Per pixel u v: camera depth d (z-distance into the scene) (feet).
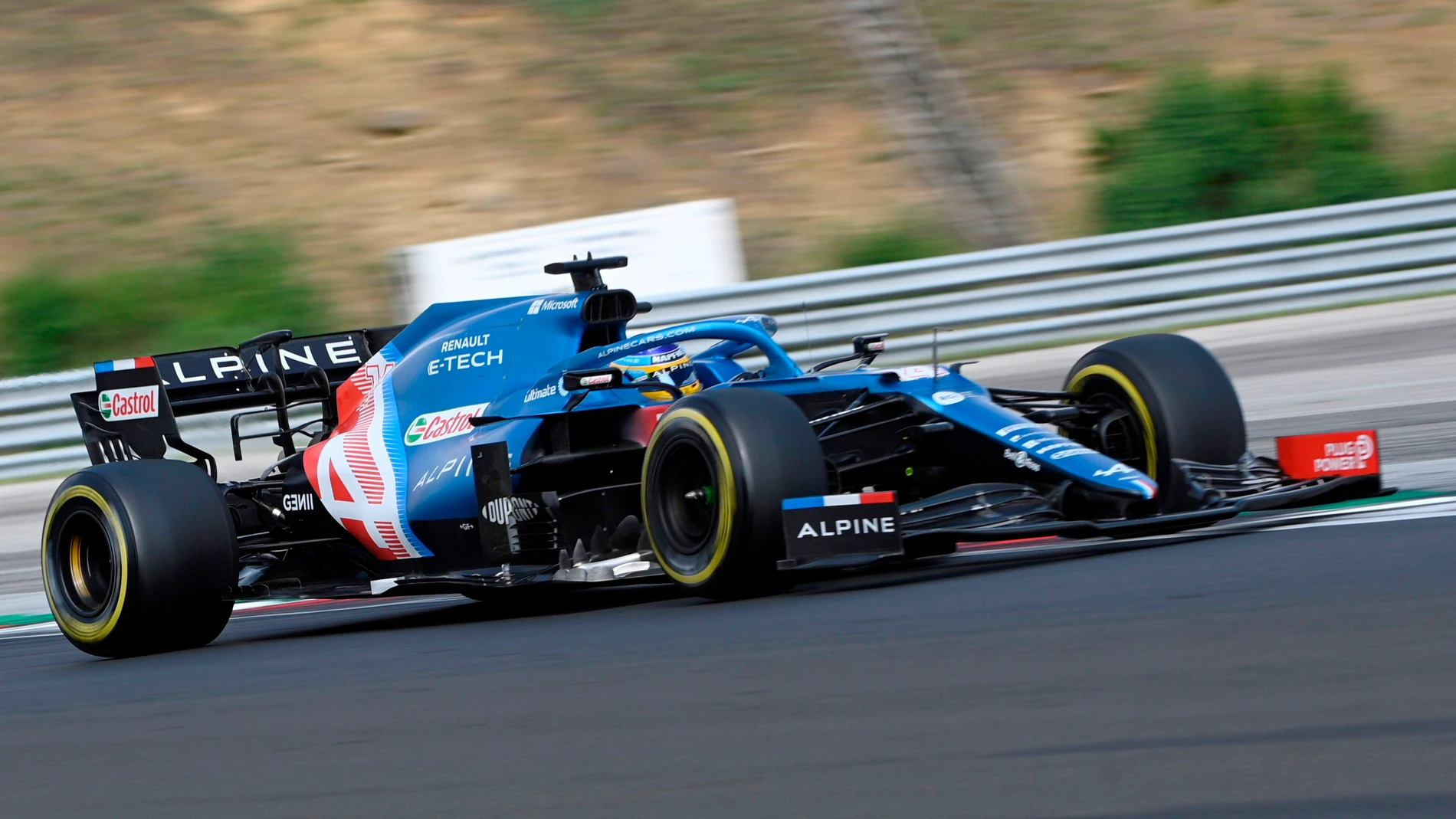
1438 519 60.08
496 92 217.36
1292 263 153.28
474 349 72.90
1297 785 29.14
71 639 68.33
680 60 225.76
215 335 176.45
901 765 33.24
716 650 48.34
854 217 196.13
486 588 64.69
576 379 65.46
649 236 161.48
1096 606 48.24
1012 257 151.02
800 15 235.61
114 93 215.72
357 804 35.32
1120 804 29.27
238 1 233.55
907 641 46.01
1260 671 37.29
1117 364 66.18
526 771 36.37
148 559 65.41
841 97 217.77
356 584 71.51
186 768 41.06
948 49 225.76
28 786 41.37
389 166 204.03
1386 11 232.12
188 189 199.52
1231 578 50.62
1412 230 155.12
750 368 146.51
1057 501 60.03
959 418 62.59
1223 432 64.44
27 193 199.00
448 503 70.85
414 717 44.11
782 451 56.34
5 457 141.59
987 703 37.37
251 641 70.13
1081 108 213.66
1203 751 31.68
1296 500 60.49
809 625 50.80
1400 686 34.55
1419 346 125.59
